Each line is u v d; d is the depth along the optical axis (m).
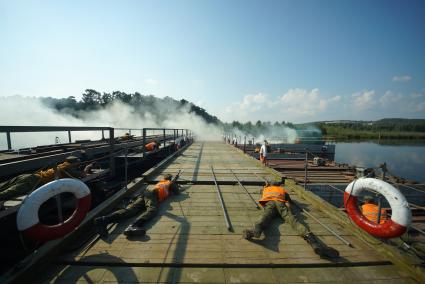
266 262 2.95
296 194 6.17
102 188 6.23
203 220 4.27
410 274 2.77
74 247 3.20
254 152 15.91
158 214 4.52
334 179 9.32
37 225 2.69
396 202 2.96
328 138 22.45
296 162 13.78
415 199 8.01
